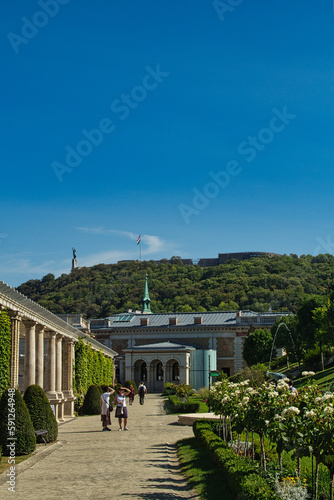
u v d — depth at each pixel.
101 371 52.94
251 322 91.75
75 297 146.12
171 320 96.81
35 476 15.83
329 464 11.21
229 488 13.17
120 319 101.81
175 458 19.16
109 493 13.52
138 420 34.72
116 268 164.12
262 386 14.42
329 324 52.66
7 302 24.50
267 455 16.86
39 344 30.95
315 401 11.07
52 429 23.08
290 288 135.62
